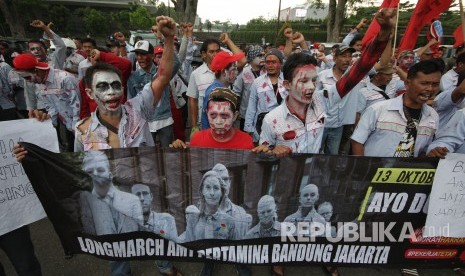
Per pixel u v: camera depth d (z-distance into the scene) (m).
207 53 4.06
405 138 2.33
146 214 2.15
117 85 2.11
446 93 2.68
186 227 2.19
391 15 1.97
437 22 6.29
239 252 2.25
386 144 2.37
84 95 3.79
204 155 2.06
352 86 2.37
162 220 2.17
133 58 7.35
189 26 4.83
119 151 2.04
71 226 2.15
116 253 2.23
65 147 5.32
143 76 3.92
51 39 5.32
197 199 2.13
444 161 2.06
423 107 2.29
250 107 3.94
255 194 2.13
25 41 12.66
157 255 2.26
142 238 2.21
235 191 2.12
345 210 2.15
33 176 1.97
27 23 31.03
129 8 44.50
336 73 3.99
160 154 2.06
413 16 4.89
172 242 2.23
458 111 2.38
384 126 2.34
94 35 34.00
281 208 2.15
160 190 2.12
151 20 33.62
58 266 2.78
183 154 2.06
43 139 2.14
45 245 3.04
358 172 2.08
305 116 2.38
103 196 2.10
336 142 4.02
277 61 3.72
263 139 2.46
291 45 4.64
